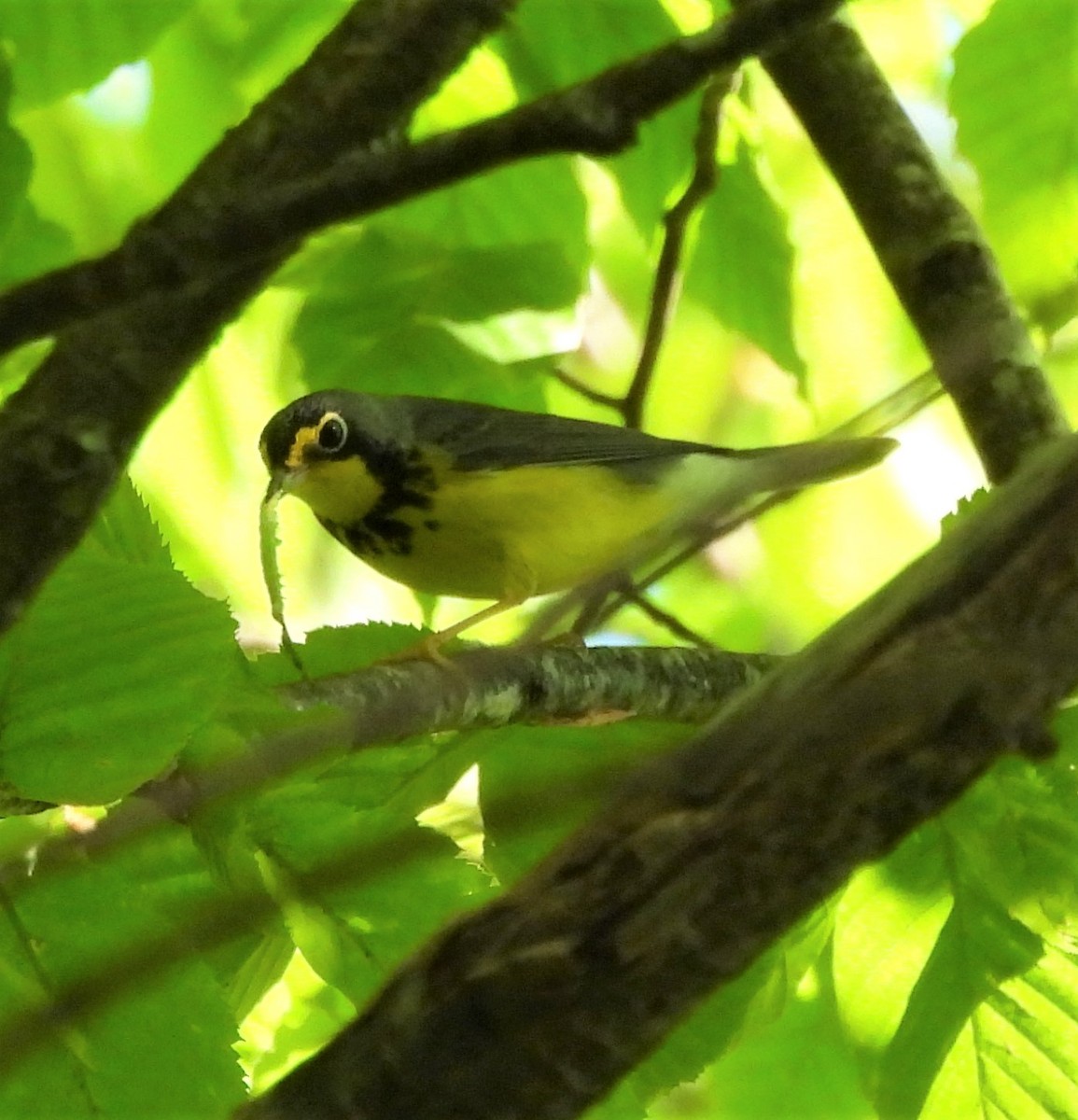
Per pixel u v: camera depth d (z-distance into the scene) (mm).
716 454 4555
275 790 4395
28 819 4410
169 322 4418
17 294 3439
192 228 3477
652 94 3547
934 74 4629
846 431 4395
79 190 4586
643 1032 3484
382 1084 3453
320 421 4543
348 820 4398
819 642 3629
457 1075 3449
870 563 4641
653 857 3514
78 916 4250
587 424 4547
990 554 3629
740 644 4652
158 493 4566
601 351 4676
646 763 3600
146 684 4227
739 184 4531
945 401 4633
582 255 4535
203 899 4387
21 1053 3861
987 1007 4434
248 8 4547
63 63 4492
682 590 4652
